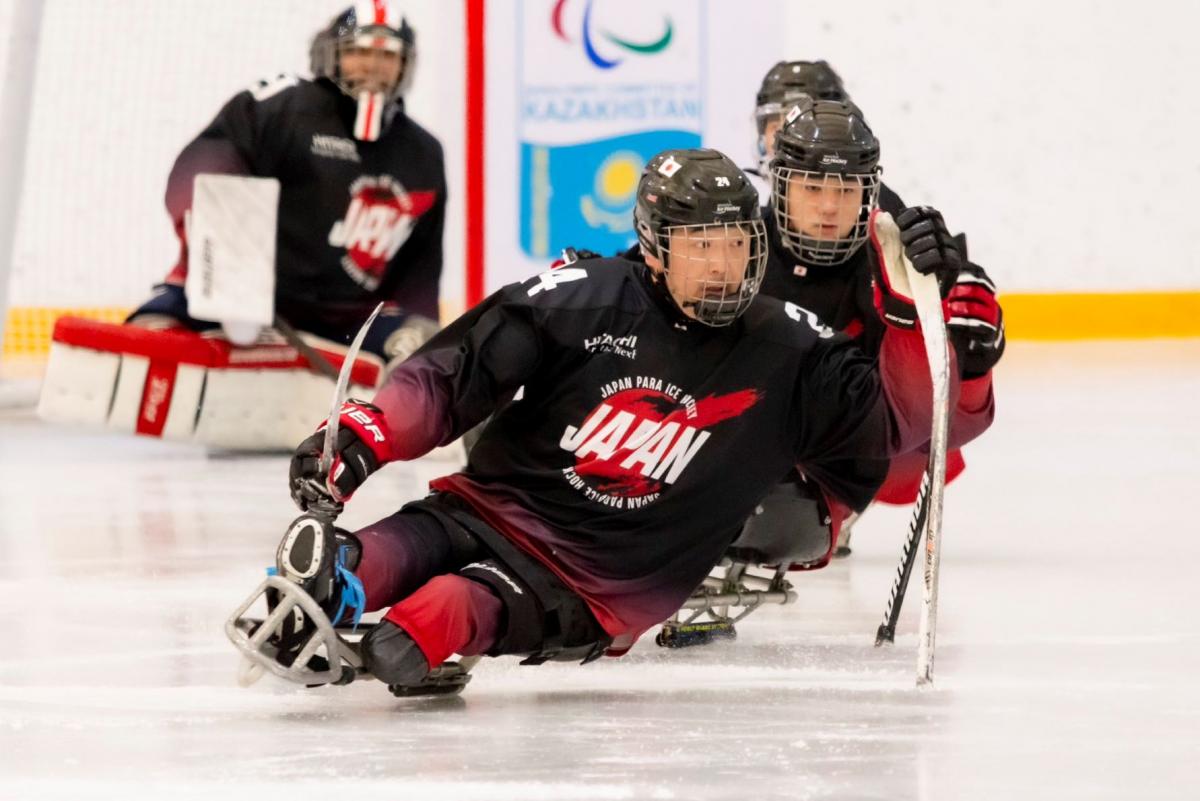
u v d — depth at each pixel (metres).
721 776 9.28
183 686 11.54
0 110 26.92
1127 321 41.53
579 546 10.84
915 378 11.01
